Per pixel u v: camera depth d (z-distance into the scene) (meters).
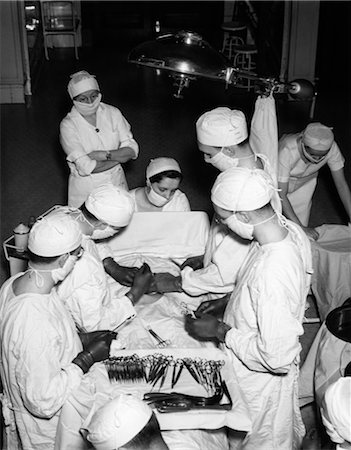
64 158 6.66
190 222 3.25
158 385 2.40
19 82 8.06
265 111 2.95
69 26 9.85
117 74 9.13
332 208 5.75
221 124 2.69
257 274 2.38
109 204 2.63
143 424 1.86
